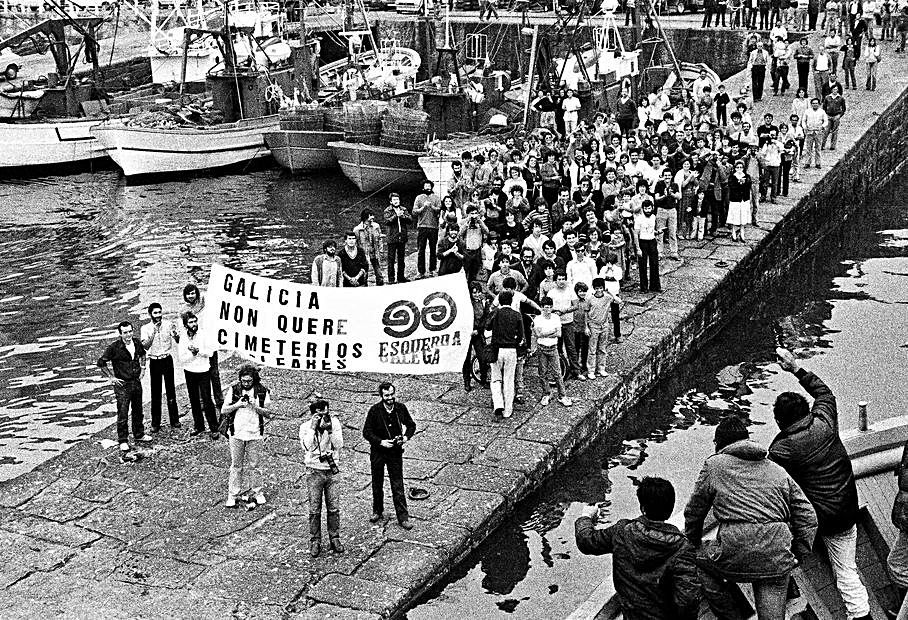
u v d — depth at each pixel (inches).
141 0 2196.1
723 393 677.9
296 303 477.7
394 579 411.5
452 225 730.8
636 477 553.0
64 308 924.6
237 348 483.8
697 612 276.4
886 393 676.1
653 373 669.3
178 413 577.9
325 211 1320.1
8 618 386.6
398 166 1360.7
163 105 1612.9
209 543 438.6
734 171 850.1
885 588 330.3
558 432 542.3
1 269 1051.3
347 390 600.4
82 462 516.1
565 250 695.1
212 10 1868.8
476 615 414.3
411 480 492.1
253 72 1638.8
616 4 1621.6
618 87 1422.2
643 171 879.7
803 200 964.0
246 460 511.5
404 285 479.2
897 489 368.8
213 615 387.9
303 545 436.5
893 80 1371.8
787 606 318.3
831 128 1083.9
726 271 795.4
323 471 421.1
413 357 484.7
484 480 492.1
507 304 553.3
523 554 466.0
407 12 2299.5
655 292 754.2
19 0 1918.1
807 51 1252.5
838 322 821.9
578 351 611.2
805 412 320.8
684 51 1697.8
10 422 681.0
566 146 1053.2
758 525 290.2
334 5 2314.2
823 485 311.9
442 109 1392.7
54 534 446.9
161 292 971.3
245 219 1278.3
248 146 1582.2
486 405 577.6
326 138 1521.9
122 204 1360.7
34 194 1425.9
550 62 1508.4
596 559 463.2
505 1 2087.8
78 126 1537.9
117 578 413.1
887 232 1087.6
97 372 769.6
